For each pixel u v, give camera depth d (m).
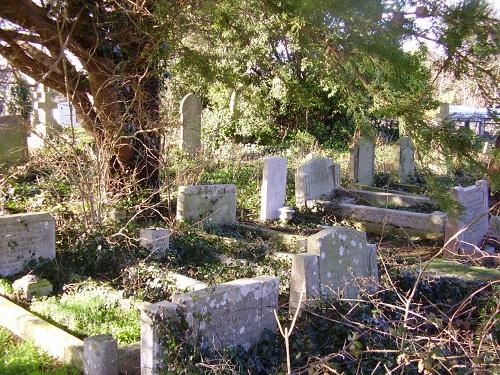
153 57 8.98
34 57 8.62
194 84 10.65
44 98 15.66
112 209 8.80
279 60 17.23
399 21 5.24
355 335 4.13
